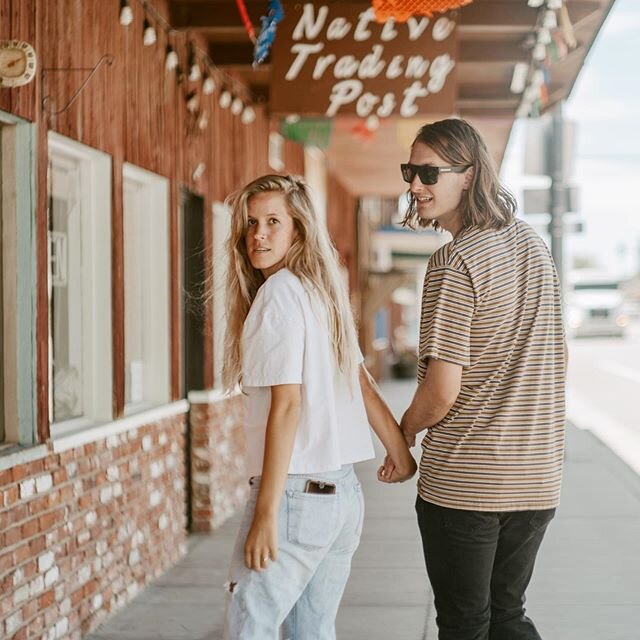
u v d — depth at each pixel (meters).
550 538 6.86
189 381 7.25
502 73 8.17
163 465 6.00
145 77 5.77
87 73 4.82
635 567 6.06
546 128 10.39
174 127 6.38
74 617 4.56
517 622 3.21
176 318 6.40
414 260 25.86
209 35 7.07
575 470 9.93
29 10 4.15
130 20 5.20
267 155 9.73
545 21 5.93
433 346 2.97
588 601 5.34
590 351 33.41
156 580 5.77
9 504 3.91
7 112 3.97
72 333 5.09
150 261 6.29
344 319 2.99
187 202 7.16
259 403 2.93
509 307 2.99
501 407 2.98
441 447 3.05
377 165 14.91
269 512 2.77
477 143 3.11
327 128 9.27
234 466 8.05
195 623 4.96
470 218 3.09
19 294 4.20
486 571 3.04
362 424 3.02
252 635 2.82
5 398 4.21
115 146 5.23
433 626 4.91
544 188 10.45
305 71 5.92
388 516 7.80
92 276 5.20
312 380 2.88
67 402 5.02
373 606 5.27
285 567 2.84
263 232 2.98
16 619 3.96
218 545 6.74
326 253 3.02
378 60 5.89
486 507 2.98
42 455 4.19
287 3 5.94
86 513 4.73
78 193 5.15
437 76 5.86
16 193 4.18
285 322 2.83
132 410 5.85
